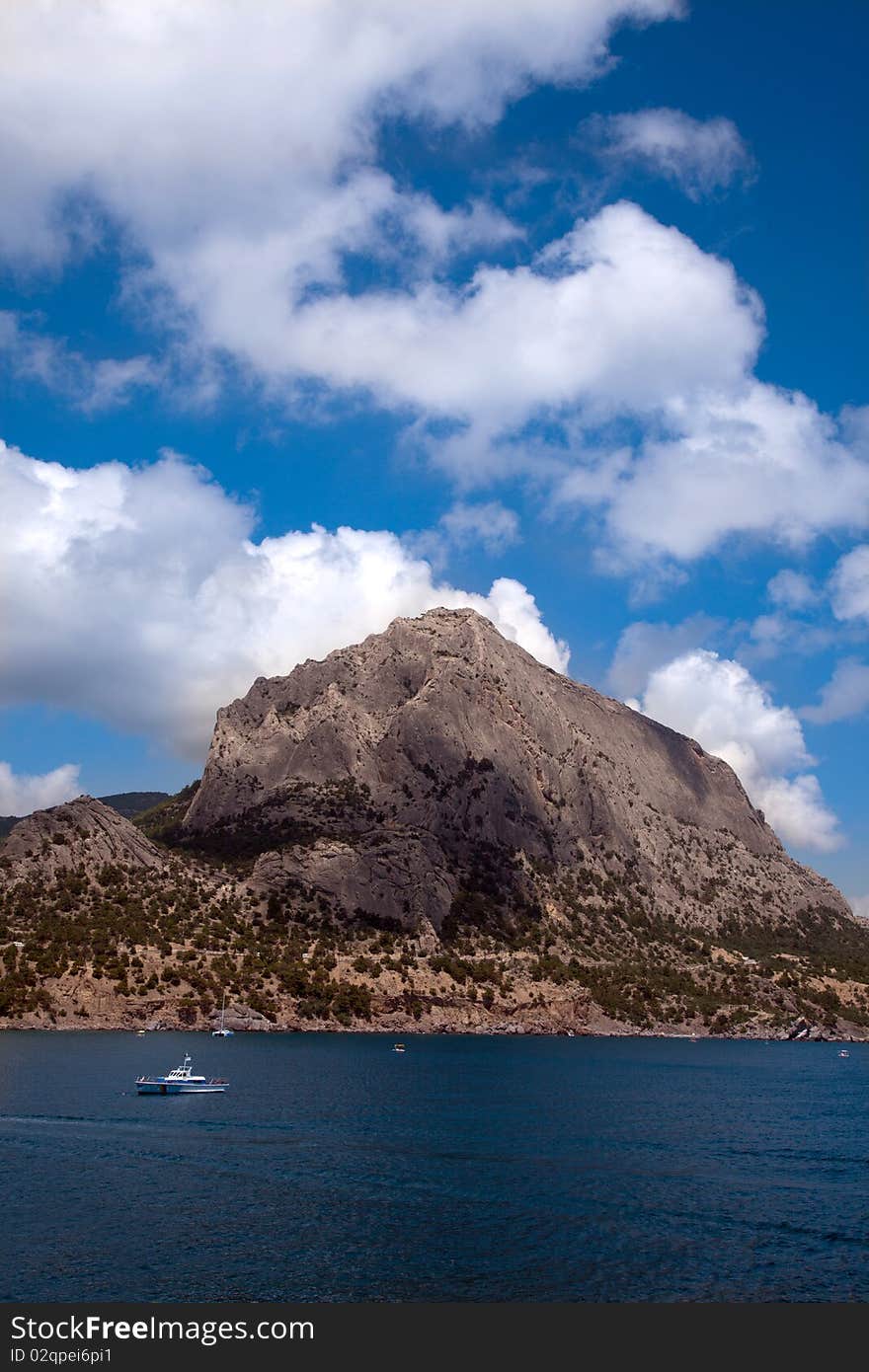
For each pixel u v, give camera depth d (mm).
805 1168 93625
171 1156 91375
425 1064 174750
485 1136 104750
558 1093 142375
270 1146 96562
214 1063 162500
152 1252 65500
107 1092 125875
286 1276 62344
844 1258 67125
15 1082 132500
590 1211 76438
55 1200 75875
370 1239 68875
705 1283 62781
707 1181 86875
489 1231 71125
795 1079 176125
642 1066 189375
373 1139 101250
